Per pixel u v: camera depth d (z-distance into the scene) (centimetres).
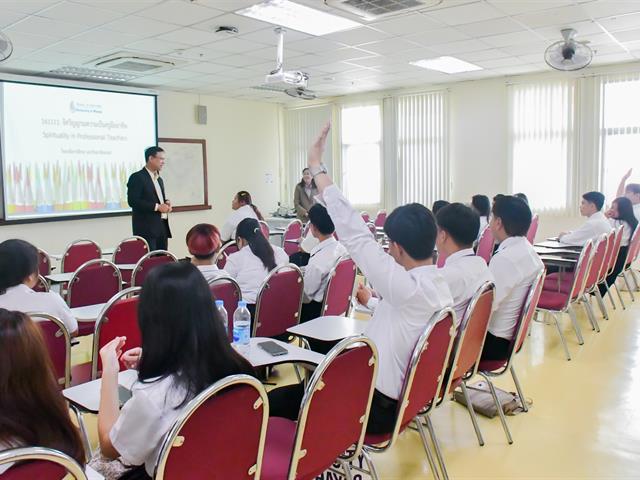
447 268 250
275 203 1062
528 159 809
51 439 116
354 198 984
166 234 593
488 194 846
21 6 445
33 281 264
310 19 504
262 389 141
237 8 462
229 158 972
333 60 676
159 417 136
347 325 262
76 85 747
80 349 430
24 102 700
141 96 826
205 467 136
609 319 512
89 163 770
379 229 729
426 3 454
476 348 252
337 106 990
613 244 493
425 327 194
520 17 504
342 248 359
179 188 893
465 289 248
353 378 168
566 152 777
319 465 169
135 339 262
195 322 139
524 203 294
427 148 892
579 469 252
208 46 588
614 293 629
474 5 465
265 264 349
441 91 870
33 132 709
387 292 197
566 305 399
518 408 316
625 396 335
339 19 504
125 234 826
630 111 724
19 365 113
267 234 633
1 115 678
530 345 438
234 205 628
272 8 468
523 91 803
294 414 217
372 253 200
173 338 138
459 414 314
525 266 280
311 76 785
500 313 283
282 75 540
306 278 351
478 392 333
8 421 111
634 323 496
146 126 835
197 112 915
